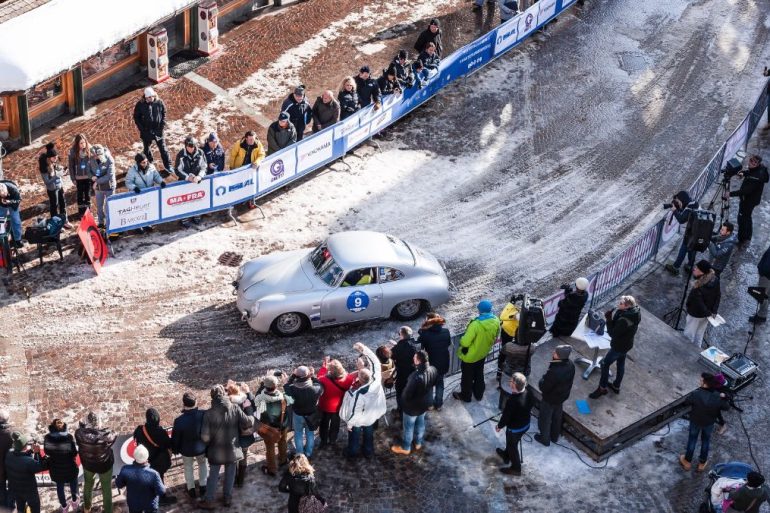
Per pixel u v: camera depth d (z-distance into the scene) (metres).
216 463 13.87
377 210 21.27
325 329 18.08
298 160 21.36
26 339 17.16
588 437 15.99
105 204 18.91
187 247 19.66
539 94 25.88
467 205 21.73
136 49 24.03
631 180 23.06
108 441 13.38
